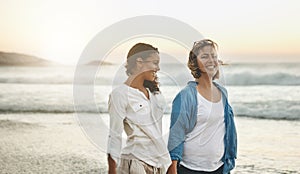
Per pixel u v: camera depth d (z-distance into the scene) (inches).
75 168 247.8
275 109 409.4
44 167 248.8
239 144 301.3
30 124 362.3
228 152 110.5
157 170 94.9
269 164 252.1
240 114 415.2
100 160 260.4
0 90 471.2
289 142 303.3
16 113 408.5
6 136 322.0
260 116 396.8
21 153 276.4
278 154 272.7
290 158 263.9
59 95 455.5
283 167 245.8
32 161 260.4
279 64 485.1
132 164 91.0
